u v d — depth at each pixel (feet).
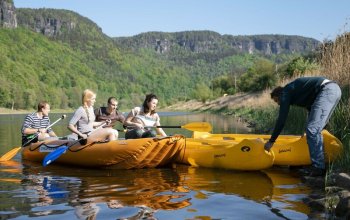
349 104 20.52
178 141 20.18
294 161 18.85
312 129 16.22
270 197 13.20
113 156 19.67
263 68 190.60
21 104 287.07
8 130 51.62
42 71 406.21
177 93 602.85
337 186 13.94
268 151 18.17
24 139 24.62
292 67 81.41
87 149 20.58
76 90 375.45
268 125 40.63
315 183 15.20
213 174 17.97
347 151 17.76
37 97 311.47
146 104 22.74
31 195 13.74
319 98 16.29
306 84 16.69
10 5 540.52
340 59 27.76
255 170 18.70
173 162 21.39
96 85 463.01
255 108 72.02
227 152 19.26
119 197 13.30
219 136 24.54
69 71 452.35
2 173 18.72
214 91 251.19
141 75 605.31
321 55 31.14
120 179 16.85
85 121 22.67
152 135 21.21
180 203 12.47
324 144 17.61
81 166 21.11
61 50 516.73
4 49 405.59
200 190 14.38
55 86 396.78
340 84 26.89
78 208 11.97
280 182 15.87
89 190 14.49
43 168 20.42
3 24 519.60
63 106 347.15
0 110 269.44
